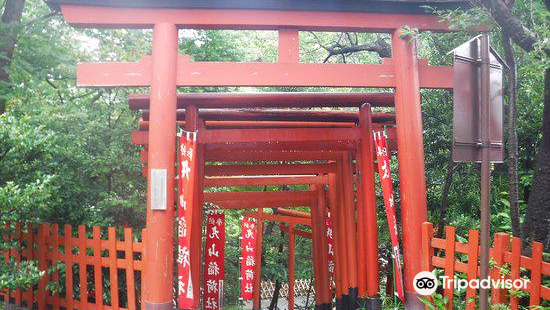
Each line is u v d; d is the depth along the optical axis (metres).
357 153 8.59
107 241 6.54
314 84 6.15
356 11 6.21
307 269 15.08
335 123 9.05
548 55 5.09
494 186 8.36
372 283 7.60
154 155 5.79
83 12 5.89
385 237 9.90
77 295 7.45
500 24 5.36
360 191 8.45
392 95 7.78
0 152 6.04
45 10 10.29
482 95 4.53
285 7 6.06
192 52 11.19
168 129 5.82
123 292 8.09
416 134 6.22
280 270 15.12
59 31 10.27
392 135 8.31
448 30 6.41
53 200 7.23
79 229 6.79
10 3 9.19
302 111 8.30
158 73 5.86
